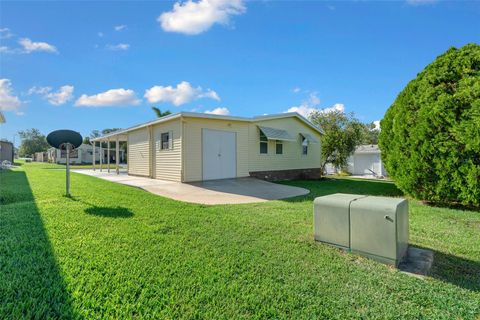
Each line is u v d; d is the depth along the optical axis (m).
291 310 2.11
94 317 1.93
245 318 1.99
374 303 2.24
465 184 6.24
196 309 2.08
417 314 2.10
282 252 3.31
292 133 15.02
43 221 4.43
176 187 9.34
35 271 2.61
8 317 1.89
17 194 7.17
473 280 2.72
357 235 3.26
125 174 15.95
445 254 3.46
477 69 6.47
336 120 18.53
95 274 2.58
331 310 2.12
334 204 3.49
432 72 7.03
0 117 12.58
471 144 5.98
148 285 2.41
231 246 3.48
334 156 18.67
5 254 3.03
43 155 48.41
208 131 11.37
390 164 8.09
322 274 2.74
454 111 6.29
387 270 2.87
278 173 14.25
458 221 5.23
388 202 3.22
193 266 2.84
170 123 11.52
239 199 7.35
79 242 3.46
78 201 6.27
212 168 11.48
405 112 7.39
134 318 1.94
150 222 4.52
